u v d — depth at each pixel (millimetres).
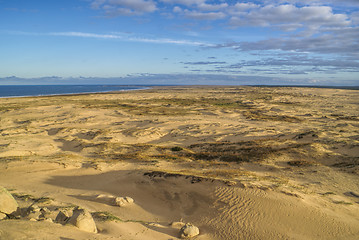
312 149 31781
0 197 11297
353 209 16078
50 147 37344
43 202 16219
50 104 89625
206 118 65812
